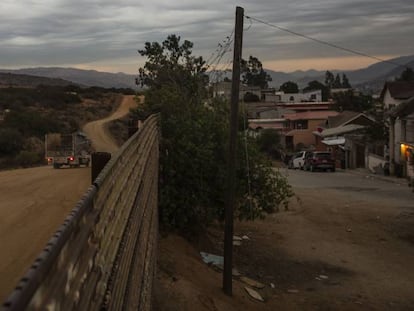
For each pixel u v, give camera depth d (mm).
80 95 103625
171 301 9305
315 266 15172
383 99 57906
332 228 19625
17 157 48844
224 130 17172
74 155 34031
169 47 30156
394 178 35469
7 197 16547
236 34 12055
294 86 130500
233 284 12492
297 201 24688
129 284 3926
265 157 17922
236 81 12180
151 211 8602
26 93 89312
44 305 1521
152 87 24375
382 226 19719
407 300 12383
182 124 16359
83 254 2182
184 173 15516
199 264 12953
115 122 81688
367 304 12078
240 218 17406
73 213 2084
